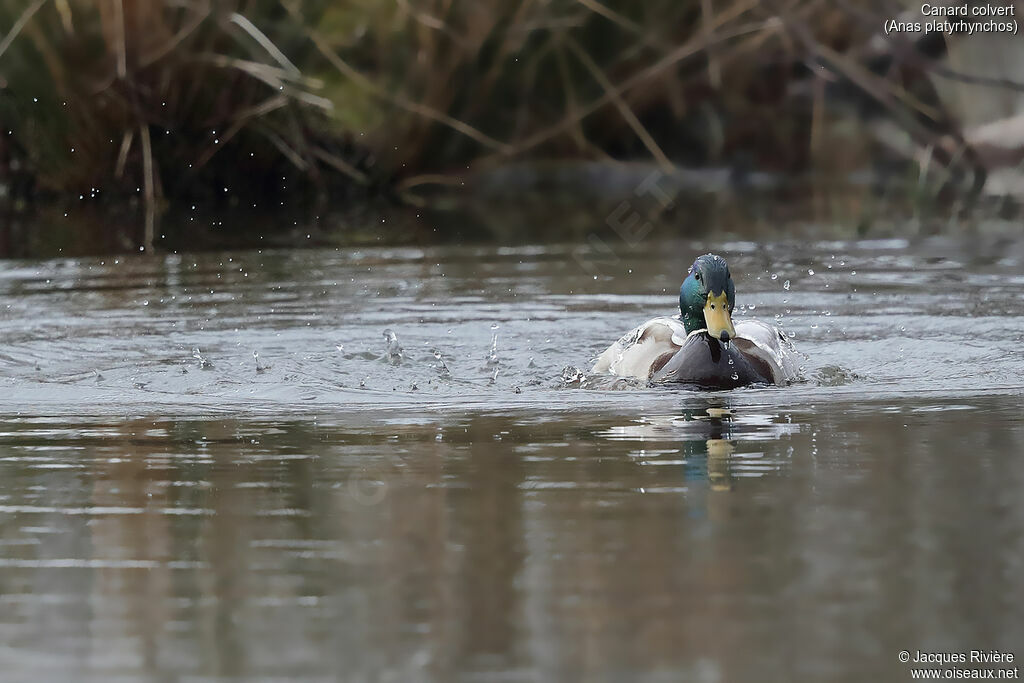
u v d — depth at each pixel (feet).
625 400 32.96
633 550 19.71
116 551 20.17
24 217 69.10
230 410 31.99
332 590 18.24
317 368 37.55
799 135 86.58
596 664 15.64
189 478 24.67
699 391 34.12
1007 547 19.58
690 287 37.52
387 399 33.42
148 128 73.31
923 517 21.24
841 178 86.74
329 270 53.83
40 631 16.99
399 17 76.89
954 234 63.00
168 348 39.81
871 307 46.06
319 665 15.79
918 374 36.09
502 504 22.48
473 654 15.99
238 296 47.96
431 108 78.64
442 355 39.50
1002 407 30.76
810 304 46.85
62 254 57.62
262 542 20.47
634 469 24.86
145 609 17.70
